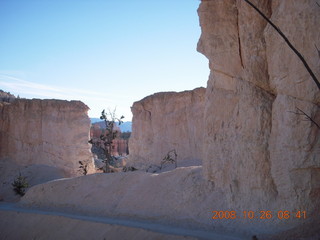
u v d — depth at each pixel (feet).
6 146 126.52
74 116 126.62
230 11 51.03
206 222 49.85
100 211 66.33
